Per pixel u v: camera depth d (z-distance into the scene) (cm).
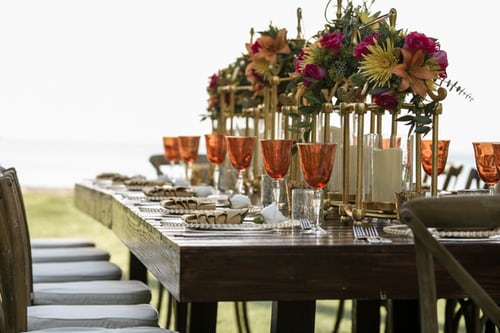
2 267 208
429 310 150
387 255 179
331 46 243
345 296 178
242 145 285
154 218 238
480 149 237
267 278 175
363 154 227
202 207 249
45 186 2466
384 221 224
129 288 284
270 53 327
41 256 362
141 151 2708
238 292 174
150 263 220
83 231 1119
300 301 192
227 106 424
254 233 198
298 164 274
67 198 1723
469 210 160
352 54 243
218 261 173
